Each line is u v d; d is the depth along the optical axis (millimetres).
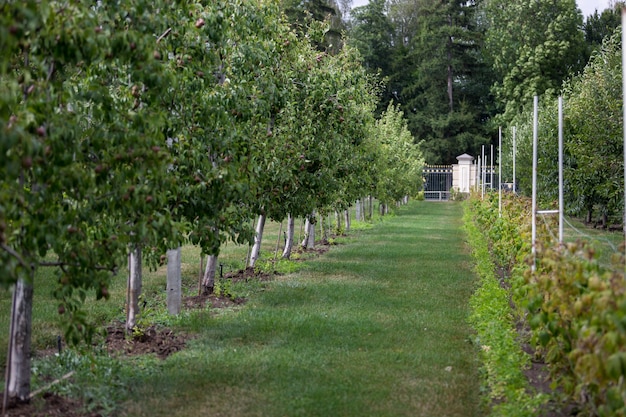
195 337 8828
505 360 6723
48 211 5488
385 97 62688
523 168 26406
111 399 6363
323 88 12547
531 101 49156
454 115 56969
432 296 11969
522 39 52438
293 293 11945
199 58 7746
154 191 5984
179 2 6445
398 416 6160
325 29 13484
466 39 58812
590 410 5723
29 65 5863
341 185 16766
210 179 7812
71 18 5199
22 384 6043
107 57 5676
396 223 29984
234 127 9203
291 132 12148
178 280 9883
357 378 7211
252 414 6137
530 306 6586
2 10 4535
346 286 12812
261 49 10211
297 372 7340
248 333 9031
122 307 10398
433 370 7559
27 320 6055
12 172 4496
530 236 9891
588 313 5180
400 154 32906
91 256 5797
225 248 18531
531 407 5633
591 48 50531
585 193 20953
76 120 5582
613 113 19297
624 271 5242
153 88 6055
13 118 4852
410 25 72500
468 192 50688
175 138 8477
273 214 12867
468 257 17594
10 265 4730
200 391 6719
